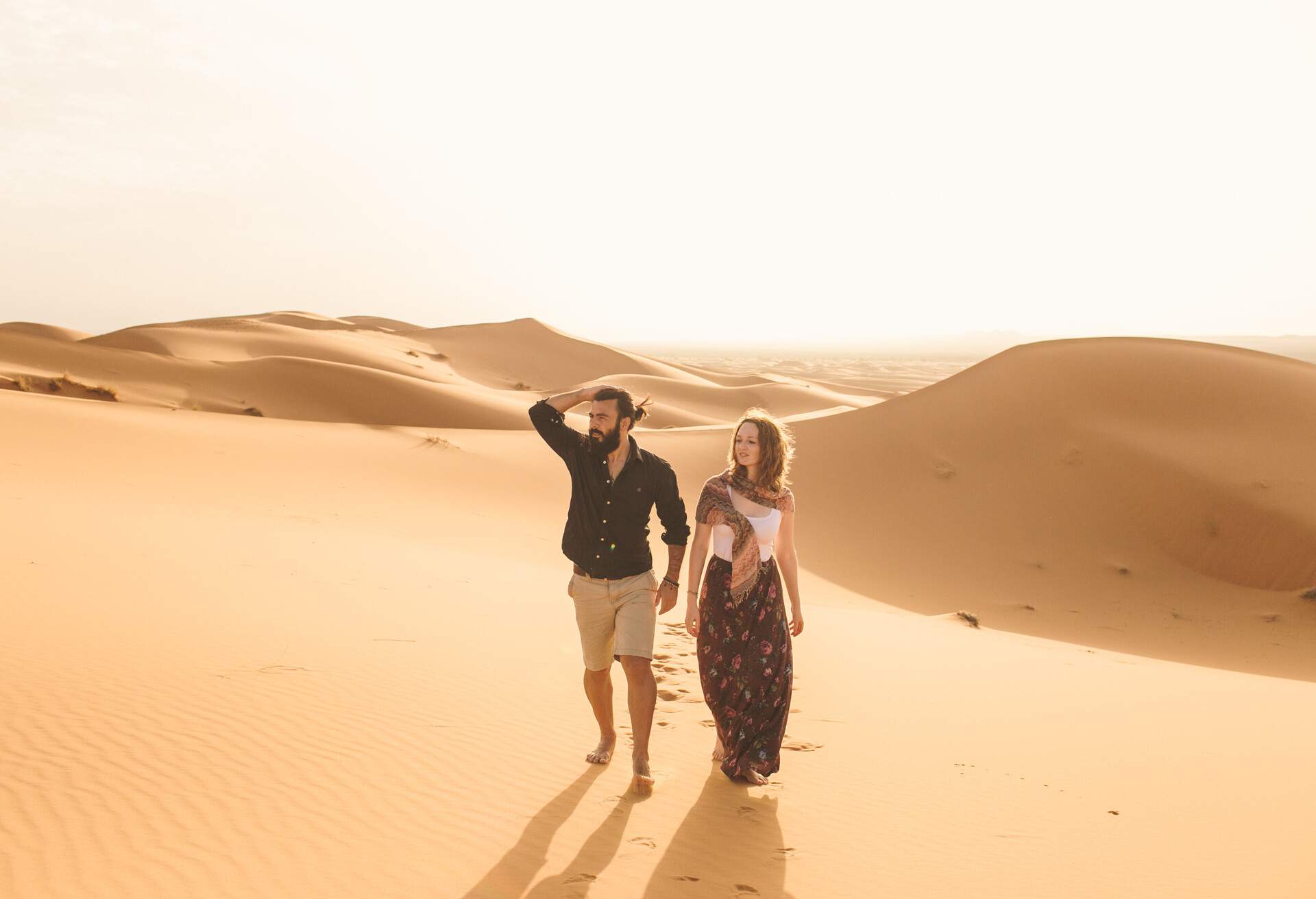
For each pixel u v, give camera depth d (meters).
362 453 29.92
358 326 147.75
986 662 10.02
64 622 7.20
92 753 4.67
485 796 4.56
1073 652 14.11
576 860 3.93
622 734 5.74
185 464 23.78
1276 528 28.34
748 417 5.21
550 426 4.88
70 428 25.05
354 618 8.50
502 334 110.62
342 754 4.95
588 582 4.92
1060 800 5.20
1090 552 29.23
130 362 57.28
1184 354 38.91
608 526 4.82
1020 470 33.72
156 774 4.47
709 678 5.16
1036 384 38.38
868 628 12.17
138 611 7.86
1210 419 34.72
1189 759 6.38
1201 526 29.31
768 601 5.15
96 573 9.21
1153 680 10.28
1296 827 5.01
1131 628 23.47
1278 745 7.08
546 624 9.22
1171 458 32.09
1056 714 7.50
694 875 3.87
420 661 7.14
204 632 7.35
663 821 4.43
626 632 4.84
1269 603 26.17
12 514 12.27
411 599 9.88
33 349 55.38
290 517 18.50
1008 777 5.56
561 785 4.82
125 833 3.83
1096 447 33.69
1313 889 4.15
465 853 3.92
